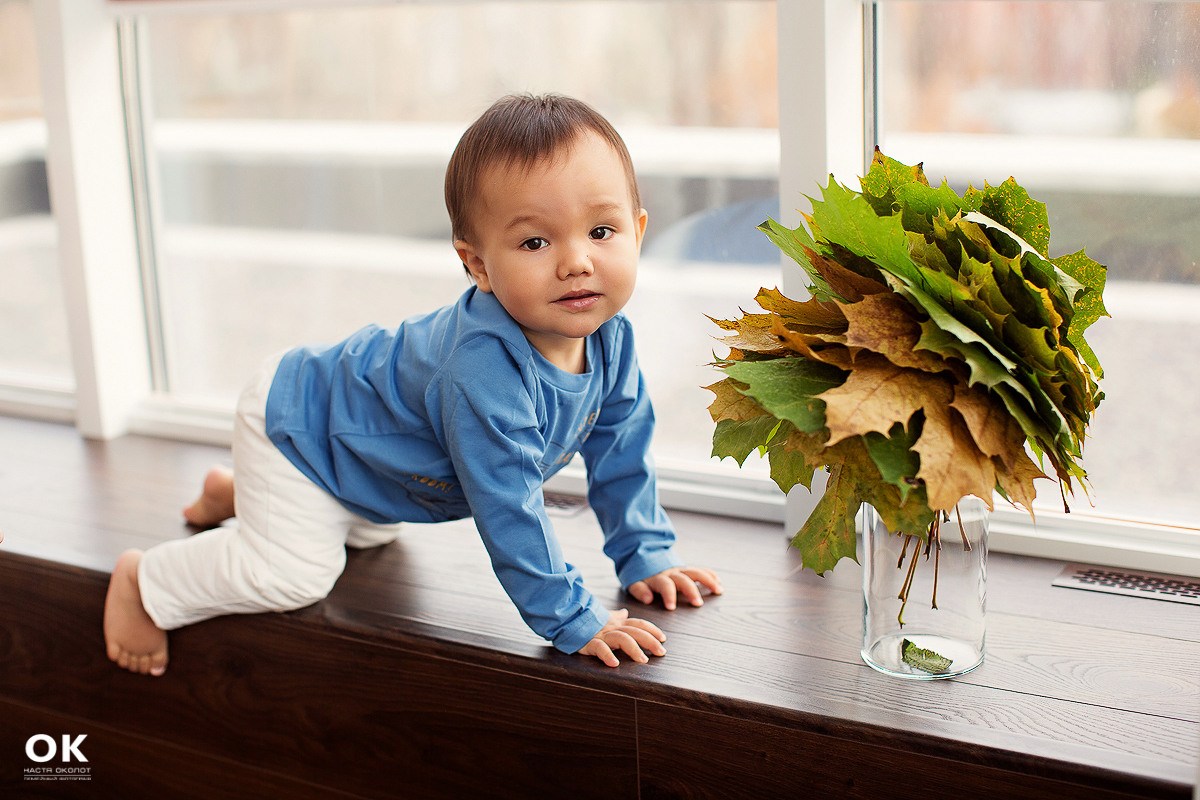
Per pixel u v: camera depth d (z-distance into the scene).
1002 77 1.44
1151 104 1.38
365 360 1.37
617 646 1.25
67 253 1.97
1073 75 1.41
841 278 1.08
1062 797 1.04
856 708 1.13
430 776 1.35
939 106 1.48
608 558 1.53
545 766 1.27
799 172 1.47
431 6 1.73
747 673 1.21
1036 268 1.04
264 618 1.40
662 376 1.74
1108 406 1.48
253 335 2.00
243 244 1.96
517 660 1.26
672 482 1.72
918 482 1.02
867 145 1.52
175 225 2.02
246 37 1.86
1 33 2.02
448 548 1.58
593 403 1.35
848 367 1.02
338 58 1.81
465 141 1.23
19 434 2.05
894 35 1.48
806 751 1.14
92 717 1.56
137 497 1.75
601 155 1.20
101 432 2.03
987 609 1.35
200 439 2.00
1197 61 1.34
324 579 1.40
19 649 1.58
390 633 1.32
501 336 1.23
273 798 1.46
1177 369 1.43
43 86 1.91
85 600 1.50
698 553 1.54
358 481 1.38
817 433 1.04
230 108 1.91
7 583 1.56
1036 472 1.01
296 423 1.37
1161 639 1.26
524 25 1.69
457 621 1.34
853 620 1.33
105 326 2.00
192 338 2.05
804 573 1.47
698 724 1.18
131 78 1.97
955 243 1.06
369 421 1.35
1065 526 1.49
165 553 1.42
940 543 1.17
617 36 1.65
